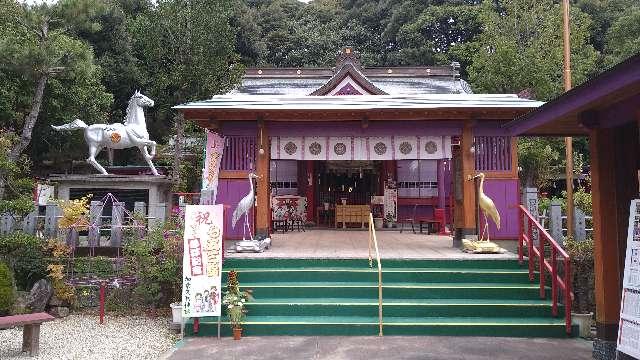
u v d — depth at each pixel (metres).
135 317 8.71
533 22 22.48
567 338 6.76
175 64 22.80
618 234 5.86
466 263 8.40
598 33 34.09
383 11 45.31
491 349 6.17
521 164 19.58
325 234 13.86
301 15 50.34
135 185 14.69
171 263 8.62
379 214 16.88
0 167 11.68
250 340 6.70
